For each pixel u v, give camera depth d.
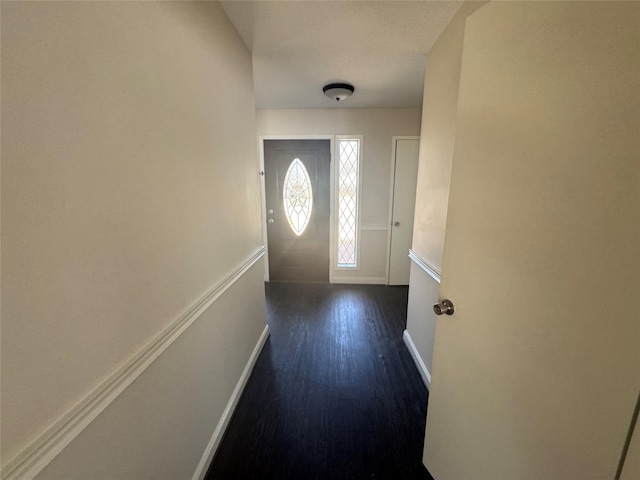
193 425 1.12
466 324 0.97
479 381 0.93
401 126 3.18
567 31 0.60
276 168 3.39
